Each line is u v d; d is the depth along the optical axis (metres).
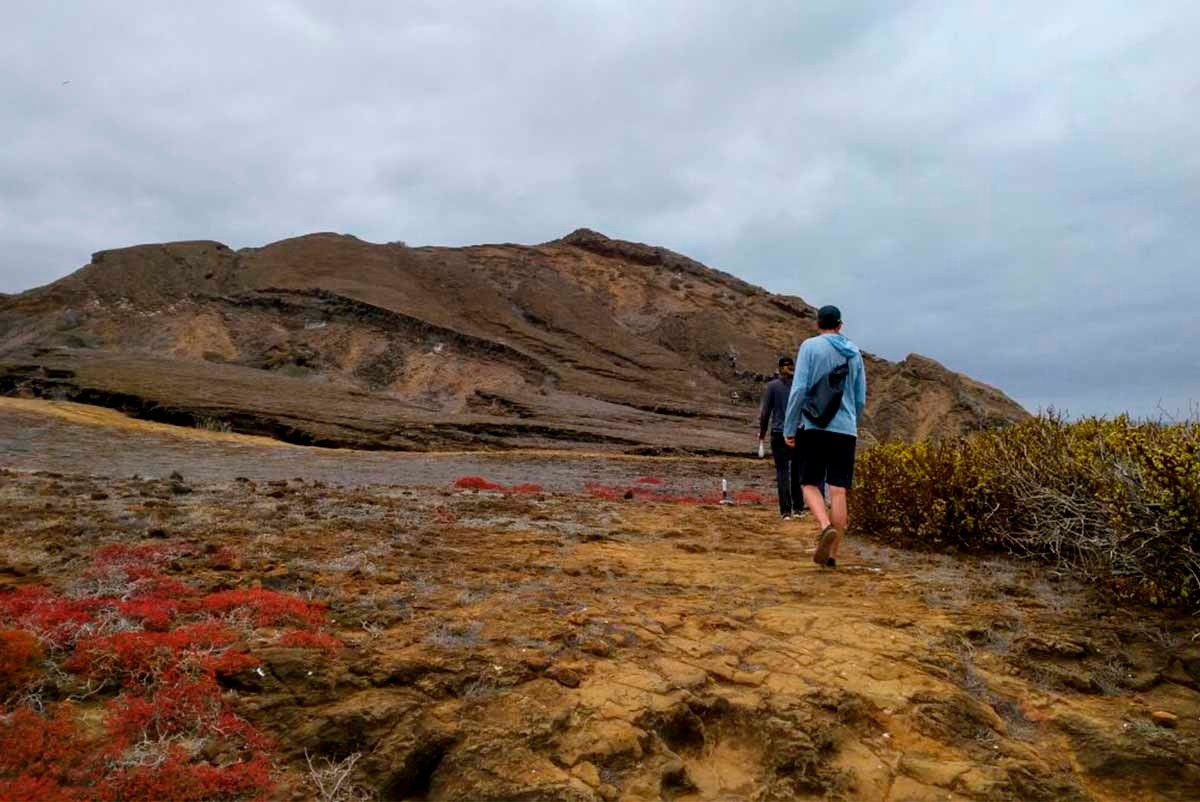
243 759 2.40
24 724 2.37
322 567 4.37
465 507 7.28
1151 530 4.07
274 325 76.94
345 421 38.19
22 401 25.48
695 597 4.37
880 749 2.83
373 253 104.25
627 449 38.50
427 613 3.69
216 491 7.11
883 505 6.39
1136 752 2.84
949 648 3.64
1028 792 2.62
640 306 113.00
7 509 5.43
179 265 98.88
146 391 41.16
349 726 2.57
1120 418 5.23
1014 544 5.59
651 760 2.63
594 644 3.38
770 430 8.13
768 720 2.88
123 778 2.20
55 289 88.12
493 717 2.73
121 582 3.76
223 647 3.02
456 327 80.00
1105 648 3.64
